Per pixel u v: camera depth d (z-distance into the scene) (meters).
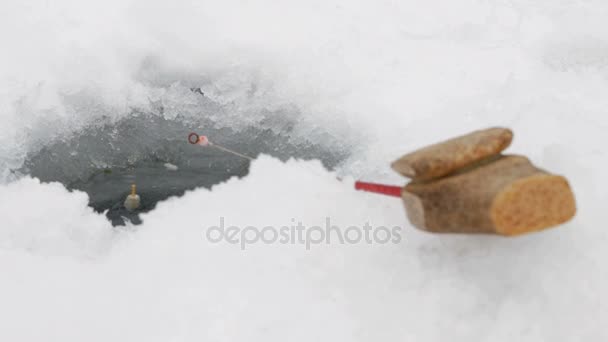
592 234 2.73
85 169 4.08
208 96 4.55
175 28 4.74
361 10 5.18
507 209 2.29
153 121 4.45
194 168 4.09
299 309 2.72
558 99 4.05
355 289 2.78
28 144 4.10
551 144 3.35
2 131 3.98
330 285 2.82
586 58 4.83
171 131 4.39
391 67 4.60
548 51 4.83
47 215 3.42
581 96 4.23
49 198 3.51
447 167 2.46
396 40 4.88
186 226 3.24
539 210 2.34
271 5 5.11
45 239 3.30
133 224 3.59
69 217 3.43
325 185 3.36
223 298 2.80
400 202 3.20
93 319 2.78
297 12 5.07
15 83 4.22
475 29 5.01
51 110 4.19
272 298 2.78
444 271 2.73
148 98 4.52
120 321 2.76
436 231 2.53
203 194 3.43
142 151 4.24
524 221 2.33
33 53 4.49
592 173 3.01
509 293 2.60
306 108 4.38
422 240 2.90
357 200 3.24
